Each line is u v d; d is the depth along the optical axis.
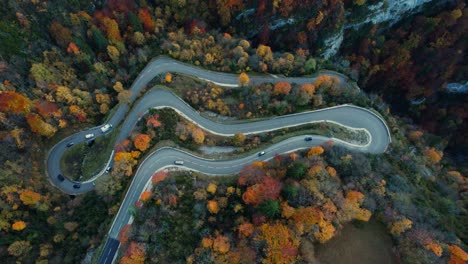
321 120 125.38
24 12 115.94
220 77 133.25
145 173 107.19
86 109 119.19
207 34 142.62
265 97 122.81
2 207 88.50
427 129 168.50
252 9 151.50
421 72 169.25
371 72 169.38
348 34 168.62
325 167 98.31
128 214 100.31
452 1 168.75
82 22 128.12
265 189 85.19
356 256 85.75
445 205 104.06
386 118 128.50
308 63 135.75
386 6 162.50
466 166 154.25
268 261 76.69
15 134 99.81
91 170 113.12
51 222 94.75
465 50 166.75
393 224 87.12
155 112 118.00
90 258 91.00
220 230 86.31
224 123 120.94
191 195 97.62
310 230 81.88
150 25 138.50
